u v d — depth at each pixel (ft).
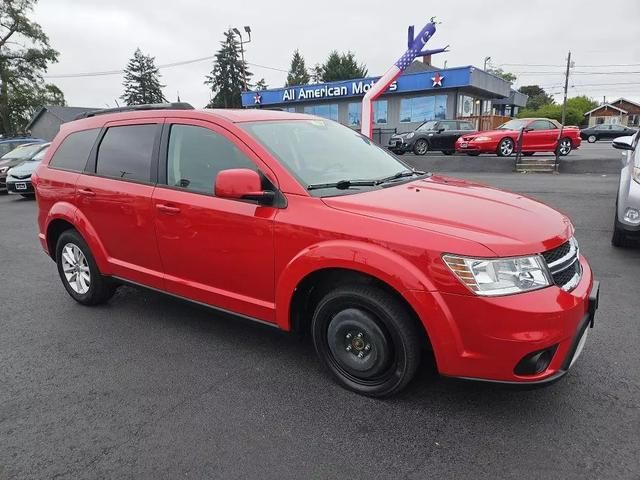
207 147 11.50
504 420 9.05
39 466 8.23
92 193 13.80
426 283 8.34
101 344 12.78
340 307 9.77
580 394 9.77
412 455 8.20
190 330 13.51
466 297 8.11
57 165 15.35
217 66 219.82
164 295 12.85
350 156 12.31
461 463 7.98
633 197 18.13
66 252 15.53
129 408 9.82
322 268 9.41
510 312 7.97
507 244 8.24
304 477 7.78
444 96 89.92
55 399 10.24
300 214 9.75
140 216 12.59
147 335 13.25
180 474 7.93
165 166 12.26
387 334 9.27
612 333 12.34
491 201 10.10
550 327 8.07
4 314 15.19
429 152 74.64
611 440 8.41
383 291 9.13
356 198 9.87
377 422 9.11
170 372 11.21
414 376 9.31
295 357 11.78
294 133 11.98
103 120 14.33
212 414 9.53
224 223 10.82
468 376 8.48
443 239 8.34
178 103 13.32
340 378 10.25
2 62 152.56
